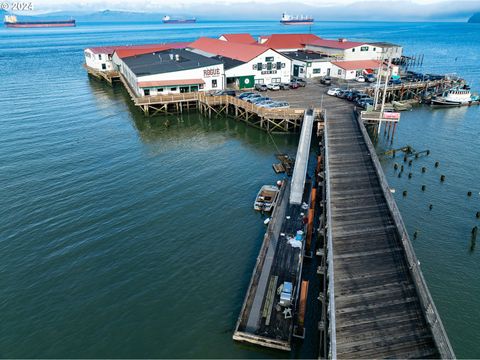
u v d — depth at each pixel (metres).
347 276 21.31
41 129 55.88
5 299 24.12
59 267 26.88
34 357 20.41
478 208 34.25
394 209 25.80
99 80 92.56
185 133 54.16
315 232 29.39
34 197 36.03
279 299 22.62
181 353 20.42
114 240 29.72
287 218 30.86
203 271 26.39
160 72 63.28
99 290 24.83
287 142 49.75
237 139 51.25
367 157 35.47
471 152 46.56
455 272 26.34
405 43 189.38
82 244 29.27
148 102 60.00
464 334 21.55
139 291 24.70
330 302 18.48
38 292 24.69
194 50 95.75
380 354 17.20
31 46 185.88
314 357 19.84
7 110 65.94
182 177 40.06
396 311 19.22
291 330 20.44
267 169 41.81
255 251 28.30
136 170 41.81
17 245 29.17
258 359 20.08
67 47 179.12
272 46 92.38
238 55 73.94
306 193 35.50
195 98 62.25
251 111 53.62
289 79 71.31
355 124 44.84
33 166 42.91
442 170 41.69
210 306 23.44
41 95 77.88
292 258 26.14
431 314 18.08
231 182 38.91
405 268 21.83
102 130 55.66
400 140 50.34
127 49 90.44
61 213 33.38
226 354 20.31
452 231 30.88
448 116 60.91
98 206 34.44
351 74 74.00
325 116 45.59
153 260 27.50
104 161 44.34
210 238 29.89
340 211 27.11
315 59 77.88
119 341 21.23
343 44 86.06
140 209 33.97
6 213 33.38
